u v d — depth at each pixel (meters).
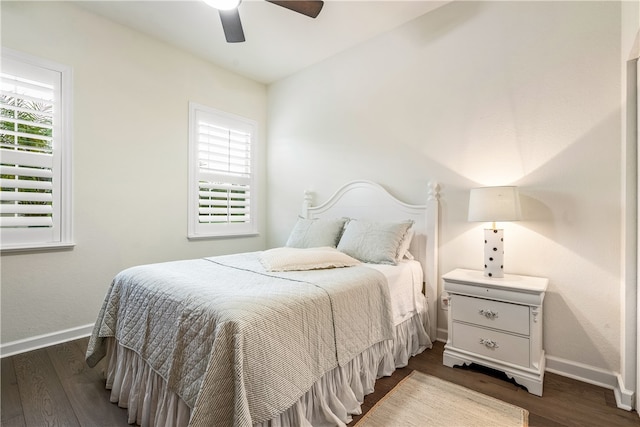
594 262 1.91
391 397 1.74
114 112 2.74
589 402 1.70
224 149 3.65
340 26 2.82
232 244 3.73
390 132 2.89
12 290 2.25
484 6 2.35
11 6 2.22
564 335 2.01
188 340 1.31
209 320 1.24
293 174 3.77
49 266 2.41
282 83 3.88
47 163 2.39
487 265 2.11
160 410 1.39
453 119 2.50
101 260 2.67
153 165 3.01
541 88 2.10
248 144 3.88
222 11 1.94
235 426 1.06
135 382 1.58
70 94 2.48
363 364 1.76
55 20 2.42
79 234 2.54
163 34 2.94
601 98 1.89
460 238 2.47
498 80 2.28
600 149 1.89
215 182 3.56
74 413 1.60
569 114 2.00
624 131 1.76
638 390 1.61
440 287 2.57
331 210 3.30
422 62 2.68
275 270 1.97
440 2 2.51
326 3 2.50
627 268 1.72
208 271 1.92
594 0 1.91
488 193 1.99
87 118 2.58
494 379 1.94
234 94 3.71
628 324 1.70
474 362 2.01
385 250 2.36
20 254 2.28
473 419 1.56
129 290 1.77
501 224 2.26
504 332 1.90
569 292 1.99
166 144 3.10
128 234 2.84
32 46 2.31
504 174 2.25
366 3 2.51
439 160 2.58
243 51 3.25
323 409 1.44
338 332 1.55
